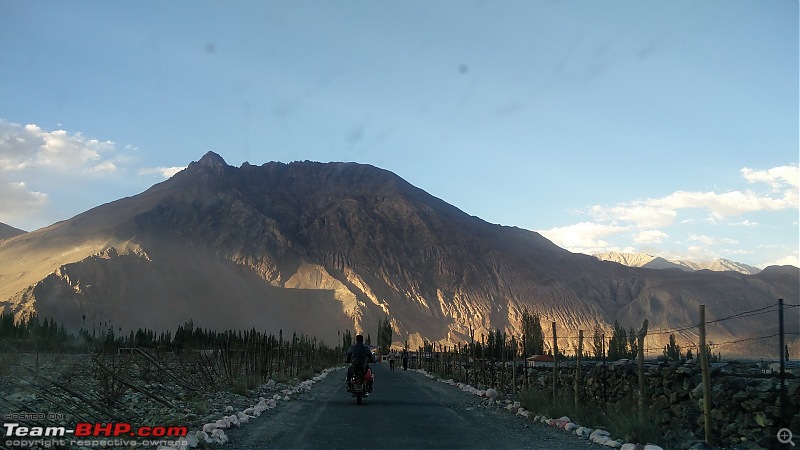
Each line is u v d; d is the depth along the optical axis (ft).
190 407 58.65
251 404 67.31
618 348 148.56
